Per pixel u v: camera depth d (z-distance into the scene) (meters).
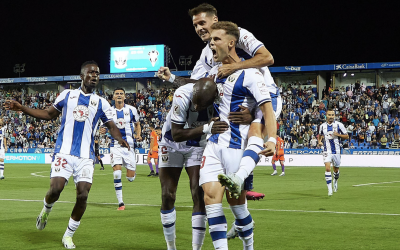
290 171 22.17
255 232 6.14
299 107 31.06
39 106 36.81
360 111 29.61
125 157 9.46
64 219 7.32
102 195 11.62
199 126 3.93
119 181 8.77
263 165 28.38
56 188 5.34
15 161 33.34
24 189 13.36
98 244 5.38
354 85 32.47
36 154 32.69
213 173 3.77
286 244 5.35
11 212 8.17
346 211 8.29
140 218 7.45
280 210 8.41
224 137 3.78
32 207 8.94
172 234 4.74
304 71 32.12
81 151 5.50
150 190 13.04
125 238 5.73
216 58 3.96
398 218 7.41
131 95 36.19
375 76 32.03
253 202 9.77
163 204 4.71
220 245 3.66
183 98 4.02
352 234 5.99
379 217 7.52
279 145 19.45
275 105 4.67
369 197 10.84
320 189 13.09
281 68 31.81
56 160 5.44
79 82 37.41
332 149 11.95
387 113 29.17
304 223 6.89
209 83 3.80
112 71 37.72
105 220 7.23
